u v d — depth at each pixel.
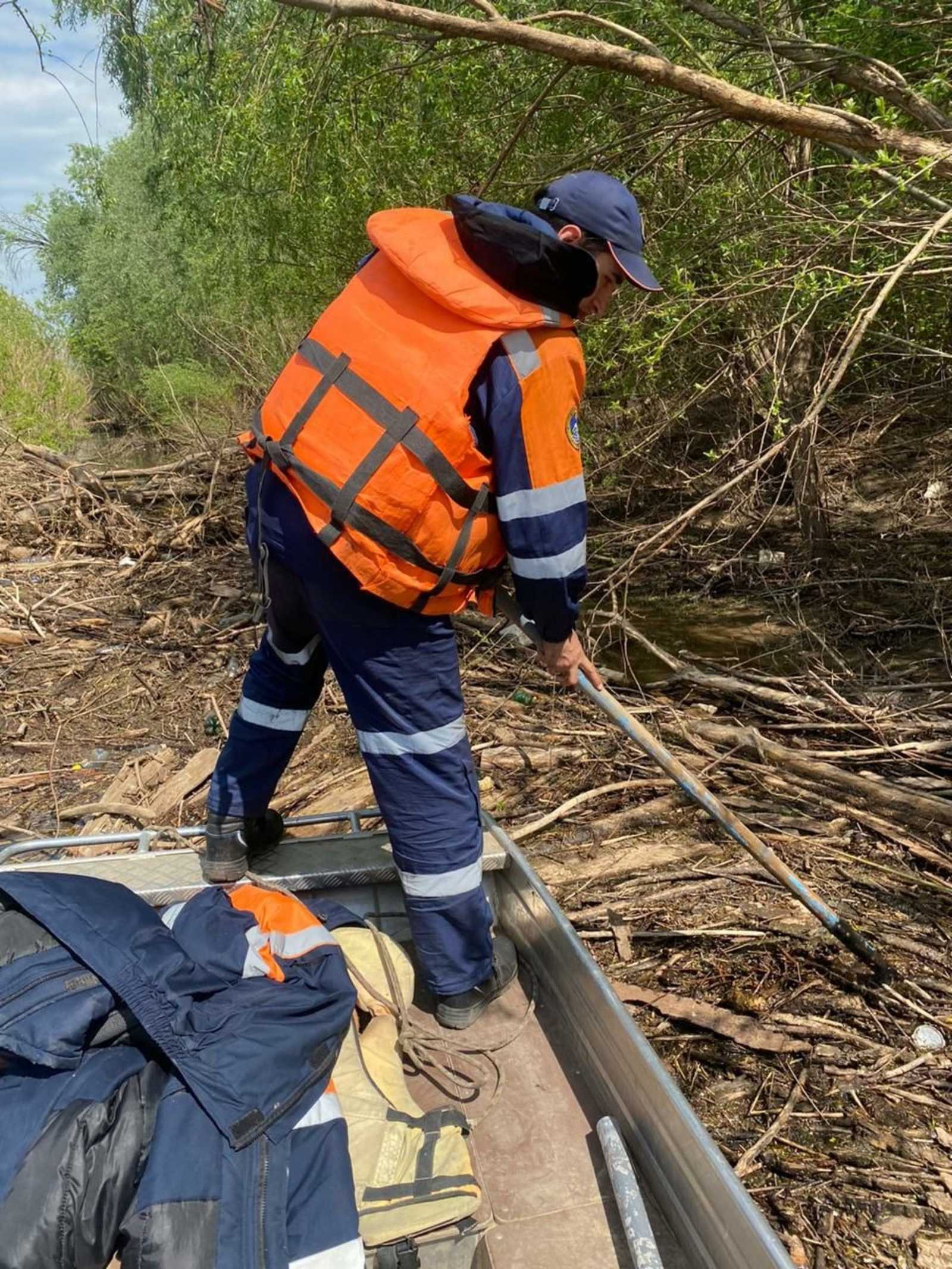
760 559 6.15
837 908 3.03
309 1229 1.47
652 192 5.09
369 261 2.06
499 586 2.19
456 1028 2.14
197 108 5.97
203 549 7.30
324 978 1.82
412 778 2.06
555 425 1.87
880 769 3.79
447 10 4.70
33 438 13.59
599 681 2.37
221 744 4.42
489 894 2.50
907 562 5.80
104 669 5.32
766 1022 2.62
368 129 5.38
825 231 3.91
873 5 3.56
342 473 1.89
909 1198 2.13
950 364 4.68
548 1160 1.79
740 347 4.74
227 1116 1.52
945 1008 2.63
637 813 3.63
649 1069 1.62
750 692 4.34
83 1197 1.44
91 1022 1.61
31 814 3.94
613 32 3.92
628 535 6.39
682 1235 1.58
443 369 1.85
